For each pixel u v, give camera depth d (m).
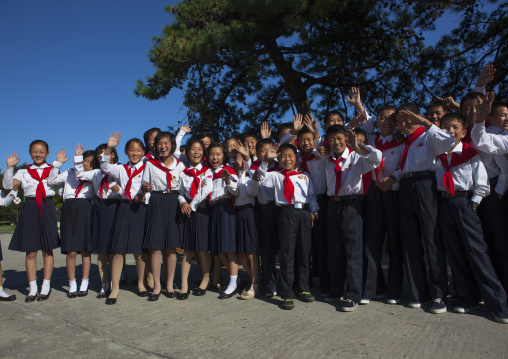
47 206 4.62
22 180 4.65
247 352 2.84
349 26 8.54
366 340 2.99
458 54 8.99
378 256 4.07
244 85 11.54
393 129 4.29
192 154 4.64
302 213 4.11
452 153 3.70
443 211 3.69
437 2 8.66
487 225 3.73
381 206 4.05
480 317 3.45
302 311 3.82
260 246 4.52
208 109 10.74
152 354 2.85
